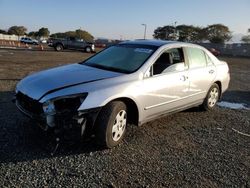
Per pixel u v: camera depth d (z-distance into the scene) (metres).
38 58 19.89
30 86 4.56
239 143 5.41
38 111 4.27
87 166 4.08
